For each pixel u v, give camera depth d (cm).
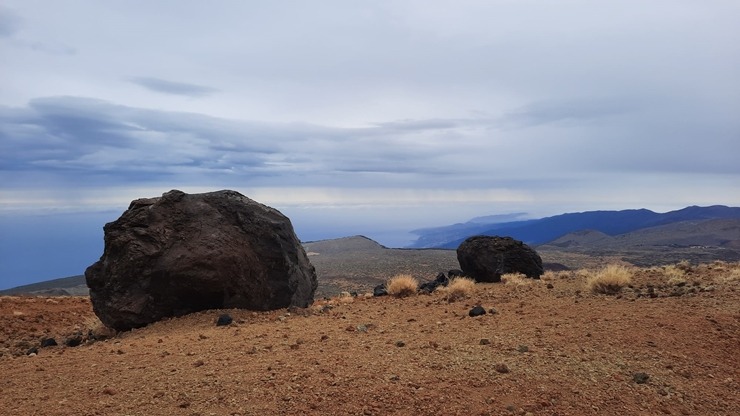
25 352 1307
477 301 1602
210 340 1143
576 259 8812
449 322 1251
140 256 1522
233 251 1594
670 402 764
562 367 863
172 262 1529
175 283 1534
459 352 940
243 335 1184
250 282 1636
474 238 2788
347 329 1190
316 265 7888
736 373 880
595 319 1183
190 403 729
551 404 739
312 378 808
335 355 937
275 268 1719
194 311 1588
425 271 6769
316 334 1147
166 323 1495
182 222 1625
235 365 895
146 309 1527
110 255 1556
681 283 1744
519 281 2222
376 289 2234
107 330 1542
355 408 709
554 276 2531
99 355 1083
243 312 1571
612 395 773
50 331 1723
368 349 979
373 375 816
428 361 886
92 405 736
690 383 828
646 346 977
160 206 1639
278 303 1719
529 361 889
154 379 840
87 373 918
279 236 1755
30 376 930
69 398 775
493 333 1086
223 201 1725
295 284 1778
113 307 1516
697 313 1209
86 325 1727
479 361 884
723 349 980
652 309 1276
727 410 753
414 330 1166
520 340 1020
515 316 1278
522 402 739
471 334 1086
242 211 1723
